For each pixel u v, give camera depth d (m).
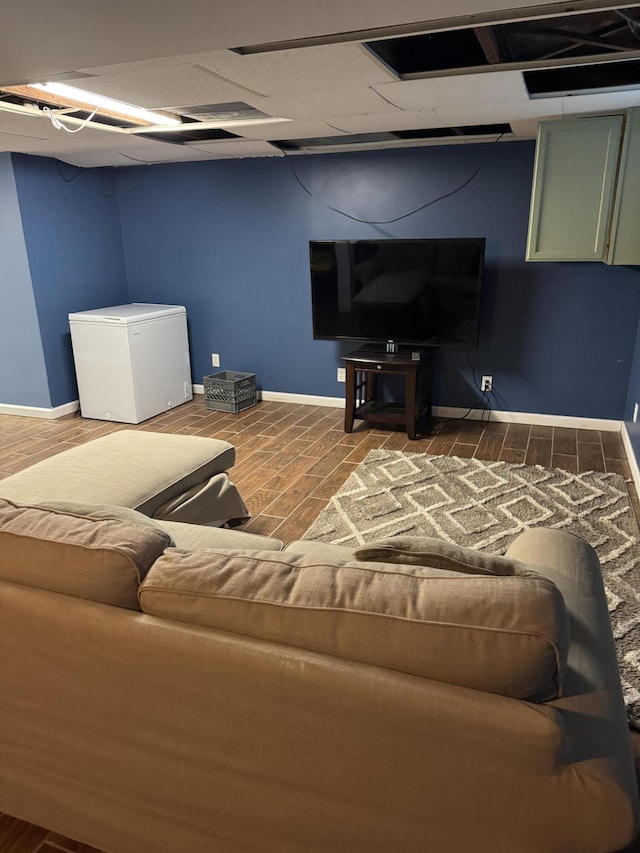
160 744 1.22
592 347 4.32
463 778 0.98
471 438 4.34
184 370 5.32
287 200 4.82
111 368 4.73
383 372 4.29
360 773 1.05
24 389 4.94
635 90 2.85
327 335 4.67
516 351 4.50
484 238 4.02
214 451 2.89
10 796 1.48
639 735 1.78
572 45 2.15
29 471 2.56
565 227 3.71
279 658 1.05
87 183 5.00
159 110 3.16
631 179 3.44
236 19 1.56
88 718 1.28
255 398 5.29
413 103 2.89
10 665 1.32
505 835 0.99
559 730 0.91
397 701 0.98
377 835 1.09
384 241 4.25
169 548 1.29
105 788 1.33
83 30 1.63
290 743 1.09
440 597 1.04
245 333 5.29
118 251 5.42
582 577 1.54
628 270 4.11
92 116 3.06
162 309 5.09
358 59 2.08
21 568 1.28
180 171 5.07
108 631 1.17
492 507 3.25
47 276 4.72
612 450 4.06
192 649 1.10
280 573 1.17
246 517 3.09
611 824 0.92
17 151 4.29
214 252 5.17
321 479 3.70
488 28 1.94
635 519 3.09
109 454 2.75
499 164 4.20
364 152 4.50
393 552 1.26
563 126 3.50
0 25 1.59
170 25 1.60
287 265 4.97
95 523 1.34
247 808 1.19
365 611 1.05
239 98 2.73
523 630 0.96
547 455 3.99
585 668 1.14
